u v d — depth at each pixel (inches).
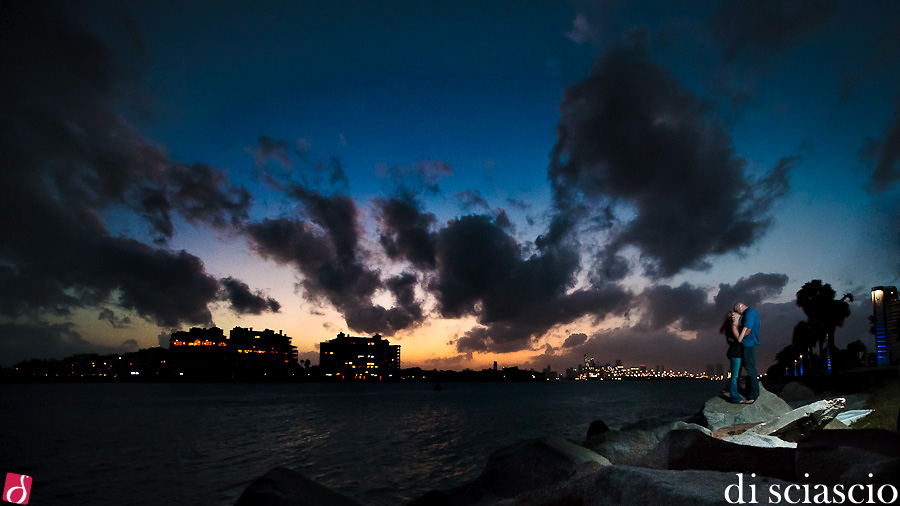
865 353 3767.2
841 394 644.1
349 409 3088.1
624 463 310.3
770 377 4963.1
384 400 4557.1
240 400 4817.9
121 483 798.5
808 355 3294.8
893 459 177.9
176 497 687.7
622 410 2426.2
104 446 1353.3
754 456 234.4
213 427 1911.9
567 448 264.5
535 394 6048.2
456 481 737.6
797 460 207.6
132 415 2778.1
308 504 195.2
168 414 2832.2
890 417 458.9
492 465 270.1
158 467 962.7
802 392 697.0
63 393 7795.3
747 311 486.0
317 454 1074.7
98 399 5423.2
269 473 223.9
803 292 2994.6
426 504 279.4
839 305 2886.3
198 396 6141.7
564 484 237.8
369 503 601.3
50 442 1478.8
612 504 217.5
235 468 924.0
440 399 4699.8
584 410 2477.9
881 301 3464.6
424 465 887.1
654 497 207.9
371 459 970.7
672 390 7726.4
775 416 450.9
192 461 1029.8
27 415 2859.3
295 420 2209.6
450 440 1299.2
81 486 780.6
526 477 249.4
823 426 373.4
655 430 354.0
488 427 1632.6
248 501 202.7
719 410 477.1
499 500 244.2
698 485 209.3
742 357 483.2
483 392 7386.8
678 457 255.0
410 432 1534.2
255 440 1423.5
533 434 1386.6
